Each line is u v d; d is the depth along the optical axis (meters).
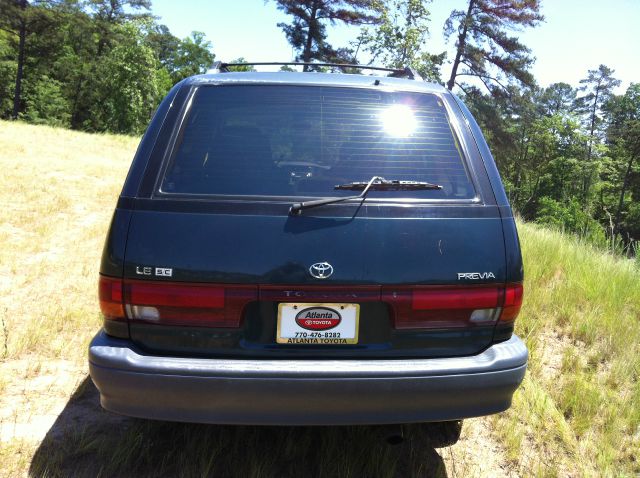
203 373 2.16
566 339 4.31
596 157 56.31
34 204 8.92
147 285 2.26
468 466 2.80
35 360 3.62
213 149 2.50
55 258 6.10
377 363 2.27
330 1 36.25
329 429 2.93
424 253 2.35
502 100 36.09
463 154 2.62
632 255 6.88
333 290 2.30
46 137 20.55
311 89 2.75
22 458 2.60
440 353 2.38
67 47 58.53
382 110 2.71
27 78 57.31
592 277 5.32
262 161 2.48
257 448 2.79
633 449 3.00
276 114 2.64
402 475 2.71
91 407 3.12
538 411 3.27
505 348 2.42
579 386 3.50
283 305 2.29
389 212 2.38
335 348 2.31
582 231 7.84
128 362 2.18
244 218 2.31
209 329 2.27
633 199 60.09
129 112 51.59
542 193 54.47
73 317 4.33
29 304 4.61
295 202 2.36
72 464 2.61
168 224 2.29
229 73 2.89
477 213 2.46
